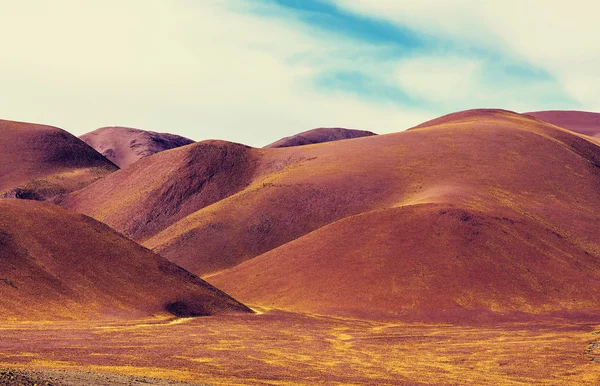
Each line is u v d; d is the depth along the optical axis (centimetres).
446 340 7975
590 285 11206
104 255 9756
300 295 11256
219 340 7044
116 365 4822
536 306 10469
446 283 10888
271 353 6322
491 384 5203
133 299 9000
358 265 11625
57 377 3155
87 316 8106
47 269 8831
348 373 5366
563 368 6041
